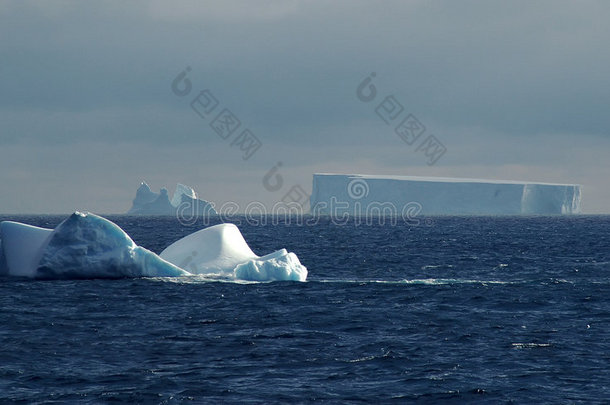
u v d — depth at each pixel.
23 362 79.88
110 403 66.50
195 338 93.00
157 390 69.94
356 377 75.12
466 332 97.62
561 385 72.94
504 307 118.50
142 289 130.50
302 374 76.06
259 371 77.00
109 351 85.50
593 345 90.19
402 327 101.12
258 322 104.12
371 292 133.62
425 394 69.75
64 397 67.81
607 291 137.62
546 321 106.50
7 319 104.50
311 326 101.56
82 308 113.69
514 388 71.81
